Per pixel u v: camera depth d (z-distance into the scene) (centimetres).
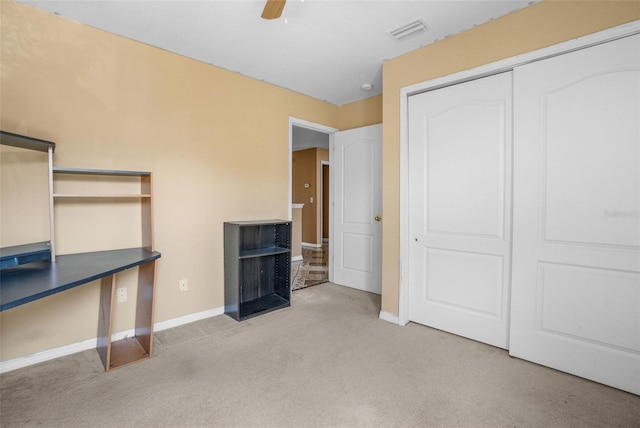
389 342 240
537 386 183
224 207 301
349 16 212
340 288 393
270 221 315
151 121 252
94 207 228
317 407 163
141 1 195
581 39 183
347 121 407
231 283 290
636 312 174
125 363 204
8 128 194
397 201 275
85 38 220
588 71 184
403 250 272
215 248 295
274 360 212
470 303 243
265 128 332
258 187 328
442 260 258
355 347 231
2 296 117
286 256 332
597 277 185
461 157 243
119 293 241
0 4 190
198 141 280
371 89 352
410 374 195
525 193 208
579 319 191
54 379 187
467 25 224
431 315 267
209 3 198
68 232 217
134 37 238
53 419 153
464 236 244
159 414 157
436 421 153
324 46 254
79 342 222
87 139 222
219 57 273
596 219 184
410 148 271
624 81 173
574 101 189
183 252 273
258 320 284
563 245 195
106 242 233
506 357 217
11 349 197
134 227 246
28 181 200
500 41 214
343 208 403
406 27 226
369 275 375
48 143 185
